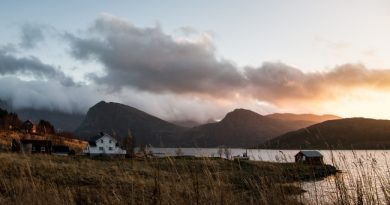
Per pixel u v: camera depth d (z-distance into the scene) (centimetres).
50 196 879
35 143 6675
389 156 647
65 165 2581
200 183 648
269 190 656
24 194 865
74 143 10438
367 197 639
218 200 636
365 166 655
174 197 648
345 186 657
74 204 926
